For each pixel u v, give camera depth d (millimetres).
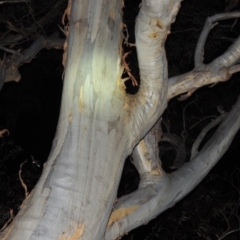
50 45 9266
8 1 8977
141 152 4844
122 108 3961
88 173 3684
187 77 4602
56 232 3527
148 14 3832
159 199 4672
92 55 3945
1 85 8195
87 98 3854
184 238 12734
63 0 10039
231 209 11844
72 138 3766
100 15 4043
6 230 3637
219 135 5105
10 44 9844
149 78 4117
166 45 10734
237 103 5297
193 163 4988
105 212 3717
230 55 4699
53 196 3613
